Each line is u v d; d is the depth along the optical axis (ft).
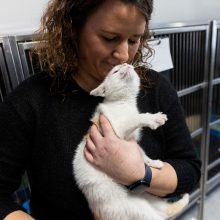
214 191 5.98
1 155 1.89
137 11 1.59
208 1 4.98
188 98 4.56
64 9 1.81
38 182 2.01
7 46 2.39
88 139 1.88
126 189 1.97
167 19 4.40
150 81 2.20
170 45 3.88
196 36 4.22
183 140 2.27
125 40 1.72
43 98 1.94
